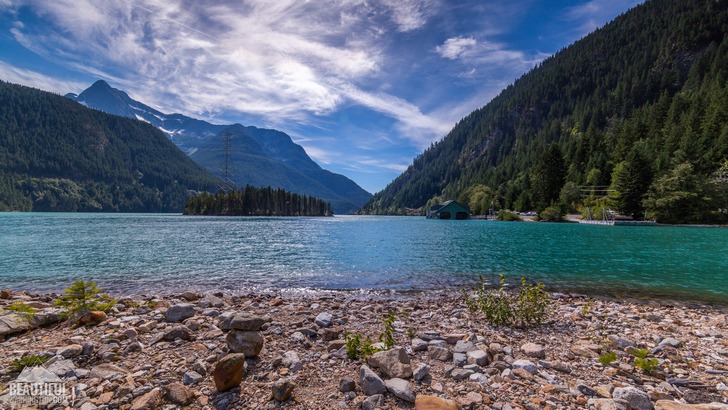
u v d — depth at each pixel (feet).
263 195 525.34
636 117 393.50
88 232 144.66
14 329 20.93
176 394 13.19
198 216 458.50
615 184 262.06
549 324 27.66
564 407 13.35
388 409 12.89
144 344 19.77
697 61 503.20
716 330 27.32
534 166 395.96
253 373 15.93
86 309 25.00
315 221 323.98
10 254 77.36
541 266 64.23
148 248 90.53
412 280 51.80
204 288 45.91
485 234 145.79
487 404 13.53
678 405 12.97
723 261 69.72
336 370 16.75
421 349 20.49
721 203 211.00
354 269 61.00
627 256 77.51
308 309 32.35
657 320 30.89
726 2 591.78
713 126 274.57
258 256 77.10
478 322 28.12
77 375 15.07
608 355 18.78
